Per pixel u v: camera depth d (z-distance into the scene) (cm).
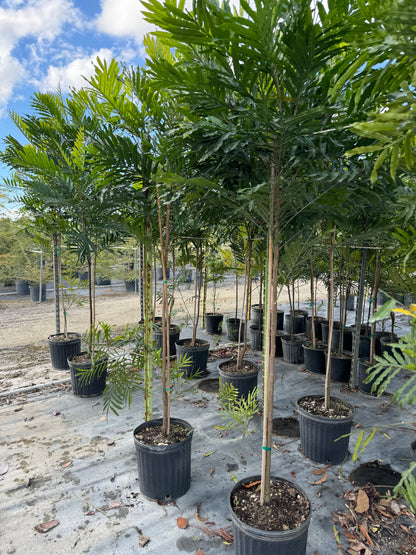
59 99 311
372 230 173
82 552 171
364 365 357
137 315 727
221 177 169
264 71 126
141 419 301
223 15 100
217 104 138
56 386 369
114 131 205
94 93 186
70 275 439
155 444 202
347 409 249
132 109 186
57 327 457
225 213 182
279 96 121
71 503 203
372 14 76
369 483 216
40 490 214
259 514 151
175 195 174
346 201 161
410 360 102
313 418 236
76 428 286
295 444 266
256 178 170
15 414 309
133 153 194
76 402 332
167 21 104
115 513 195
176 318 679
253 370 326
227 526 187
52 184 256
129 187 218
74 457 247
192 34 108
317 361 408
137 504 202
